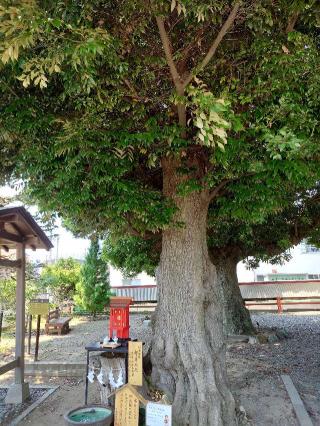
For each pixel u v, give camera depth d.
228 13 3.79
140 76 4.12
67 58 3.40
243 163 4.00
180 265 4.84
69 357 8.26
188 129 4.28
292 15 3.91
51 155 4.10
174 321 4.73
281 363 7.54
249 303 15.80
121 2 3.59
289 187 4.61
